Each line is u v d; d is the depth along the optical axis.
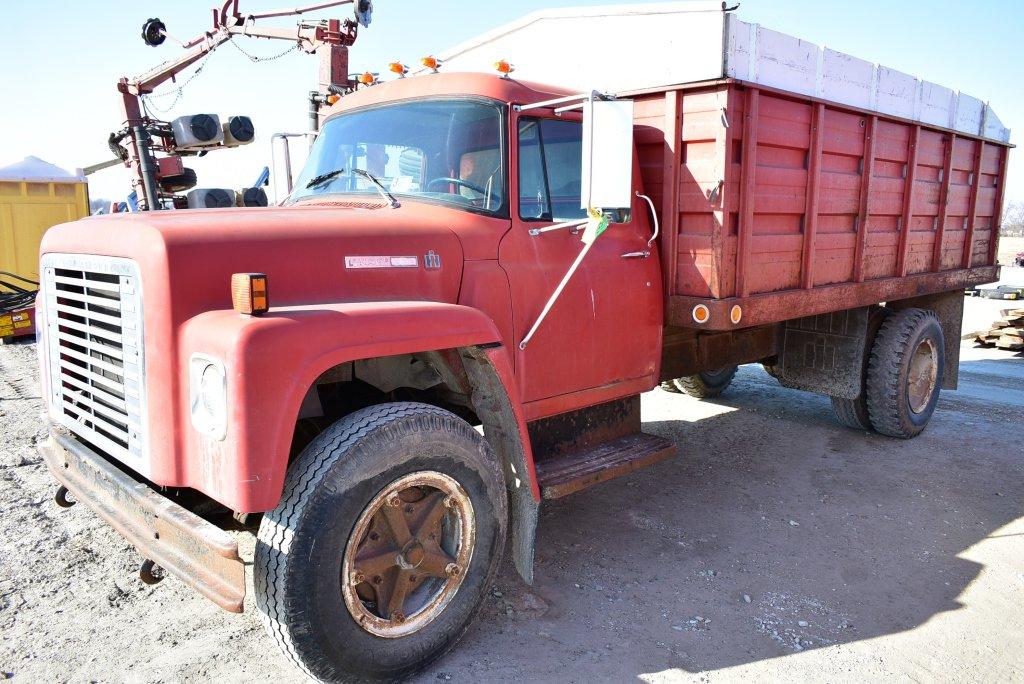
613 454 3.92
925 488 4.99
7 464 5.00
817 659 3.06
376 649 2.72
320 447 2.62
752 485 5.02
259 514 3.02
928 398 6.15
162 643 3.06
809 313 4.70
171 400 2.53
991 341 10.91
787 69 4.18
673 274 4.18
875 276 5.43
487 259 3.37
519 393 3.49
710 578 3.74
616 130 3.01
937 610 3.49
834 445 5.91
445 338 2.85
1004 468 5.40
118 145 10.28
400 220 3.21
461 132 3.50
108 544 3.90
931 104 5.68
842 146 4.79
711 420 6.62
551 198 3.69
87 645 3.03
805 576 3.79
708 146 3.94
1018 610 3.50
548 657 3.03
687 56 3.90
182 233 2.60
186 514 2.51
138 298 2.57
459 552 2.97
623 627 3.27
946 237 6.32
